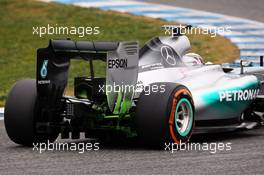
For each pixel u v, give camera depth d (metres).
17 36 72.81
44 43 70.38
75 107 27.80
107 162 24.78
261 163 24.48
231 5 87.94
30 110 28.66
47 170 23.14
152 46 31.06
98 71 60.19
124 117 28.61
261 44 68.31
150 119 27.33
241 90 32.34
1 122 39.75
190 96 28.73
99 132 29.34
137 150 27.78
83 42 28.00
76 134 28.97
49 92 28.45
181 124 28.53
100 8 83.31
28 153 27.16
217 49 66.56
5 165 24.30
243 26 76.12
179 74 31.06
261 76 36.31
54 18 78.44
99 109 28.42
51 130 28.73
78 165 24.14
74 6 83.31
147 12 82.06
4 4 83.94
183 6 86.50
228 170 23.11
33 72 61.34
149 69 30.23
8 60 65.44
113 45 27.48
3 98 49.25
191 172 22.73
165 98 27.42
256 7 87.19
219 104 31.03
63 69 28.81
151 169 23.30
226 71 35.78
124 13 81.12
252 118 34.38
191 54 34.19
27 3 84.50
